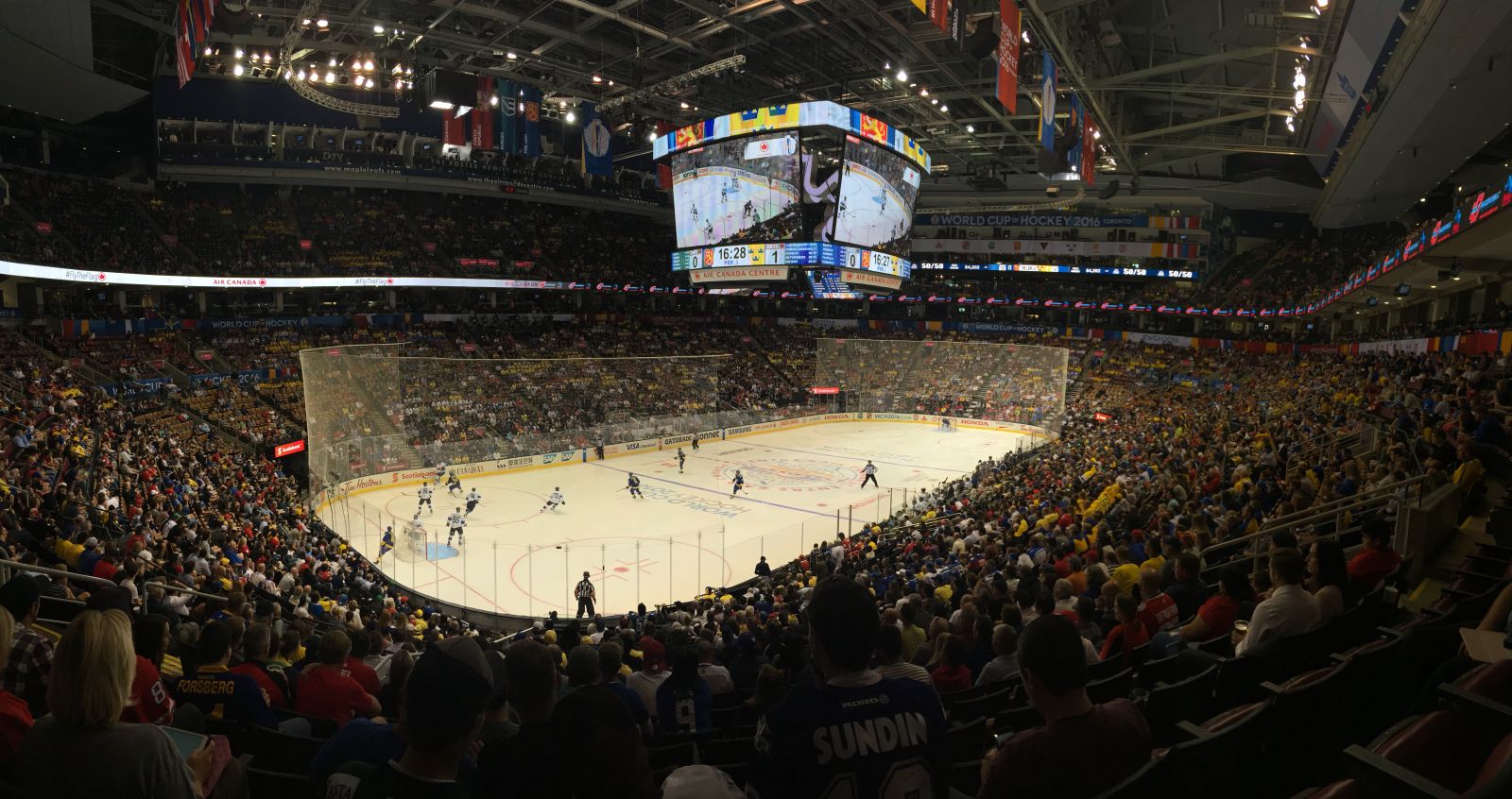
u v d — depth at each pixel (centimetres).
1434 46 2277
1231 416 3522
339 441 3616
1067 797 287
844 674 280
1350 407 2644
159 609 963
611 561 2783
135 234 4572
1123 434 3856
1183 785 325
